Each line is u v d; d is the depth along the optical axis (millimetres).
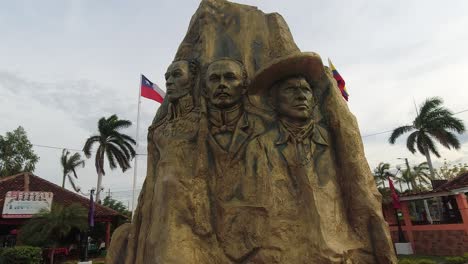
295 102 5996
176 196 5543
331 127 6281
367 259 5449
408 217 20609
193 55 7395
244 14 7531
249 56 7004
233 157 5785
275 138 5965
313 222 5250
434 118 27969
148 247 5574
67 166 43188
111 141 32938
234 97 6152
